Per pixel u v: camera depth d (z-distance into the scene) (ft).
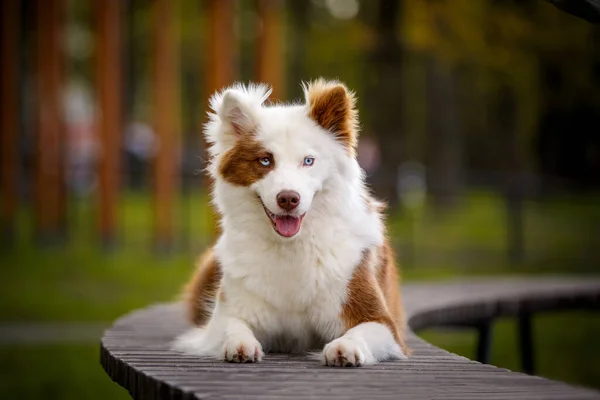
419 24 67.82
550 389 13.15
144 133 104.27
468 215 83.97
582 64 71.51
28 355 36.11
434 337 44.29
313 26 85.87
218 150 16.84
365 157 84.79
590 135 90.89
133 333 20.42
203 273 19.42
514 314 28.45
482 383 13.61
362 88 87.04
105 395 31.71
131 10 79.77
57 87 62.39
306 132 16.14
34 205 67.72
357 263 16.22
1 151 66.13
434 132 85.35
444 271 56.65
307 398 12.30
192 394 12.44
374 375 14.19
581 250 65.62
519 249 61.46
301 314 16.34
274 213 15.37
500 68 72.84
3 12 64.75
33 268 55.83
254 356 15.42
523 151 93.81
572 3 14.73
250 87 18.16
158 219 58.08
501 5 67.10
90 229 74.59
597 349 43.52
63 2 67.31
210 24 55.42
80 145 104.73
